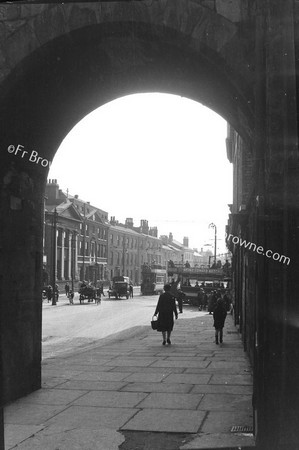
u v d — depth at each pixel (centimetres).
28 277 771
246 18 556
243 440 520
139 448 505
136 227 10606
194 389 781
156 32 571
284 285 429
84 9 584
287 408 423
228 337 1642
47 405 682
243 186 1406
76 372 949
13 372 712
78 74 685
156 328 1430
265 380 432
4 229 701
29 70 615
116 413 638
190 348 1344
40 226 820
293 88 448
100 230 7719
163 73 694
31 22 604
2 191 690
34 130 731
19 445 516
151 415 627
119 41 605
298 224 429
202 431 558
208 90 693
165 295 1443
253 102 552
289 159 433
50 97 698
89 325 2203
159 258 11481
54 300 3850
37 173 790
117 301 4562
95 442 525
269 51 454
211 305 2041
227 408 659
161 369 979
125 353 1244
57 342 1585
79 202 7119
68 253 6250
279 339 429
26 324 760
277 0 457
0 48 608
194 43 563
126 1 569
